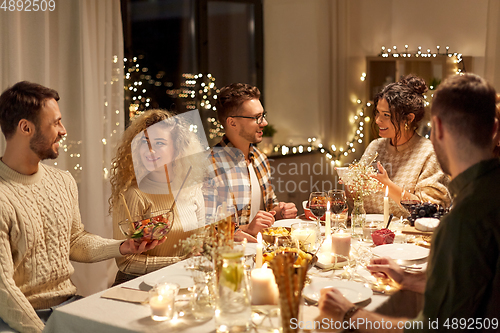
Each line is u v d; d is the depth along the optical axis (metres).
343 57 4.96
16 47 2.33
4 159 1.63
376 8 5.24
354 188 2.05
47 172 1.75
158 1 3.63
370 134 5.12
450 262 0.96
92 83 2.76
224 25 4.33
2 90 2.34
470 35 4.92
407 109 2.38
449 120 1.02
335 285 1.33
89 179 2.74
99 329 1.18
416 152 2.43
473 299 0.95
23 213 1.58
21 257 1.59
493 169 1.00
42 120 1.59
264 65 4.70
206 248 1.27
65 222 1.73
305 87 4.78
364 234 1.91
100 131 2.88
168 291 1.20
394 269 1.37
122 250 1.74
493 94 1.01
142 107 3.45
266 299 1.22
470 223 0.94
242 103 2.36
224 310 1.09
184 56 4.08
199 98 4.07
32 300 1.63
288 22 4.70
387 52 5.22
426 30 5.17
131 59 3.38
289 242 1.50
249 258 1.64
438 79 4.77
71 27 2.69
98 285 2.84
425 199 2.09
